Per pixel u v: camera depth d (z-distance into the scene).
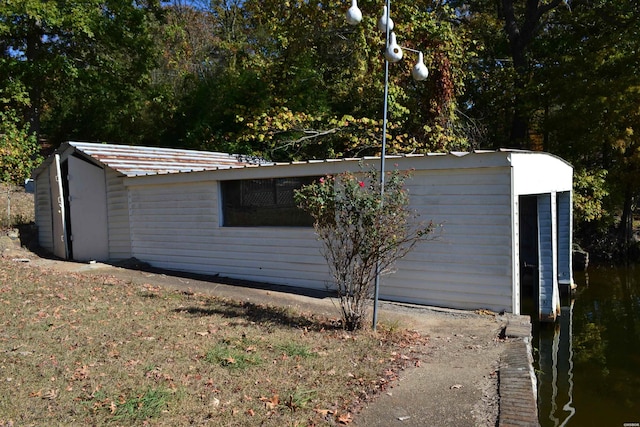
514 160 7.25
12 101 19.94
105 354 5.08
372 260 6.19
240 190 10.16
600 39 17.50
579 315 10.60
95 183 12.56
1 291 7.70
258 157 15.87
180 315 6.80
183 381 4.43
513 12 20.55
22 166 16.02
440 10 17.88
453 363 5.23
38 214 13.93
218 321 6.52
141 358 4.99
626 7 17.09
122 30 21.38
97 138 23.81
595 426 5.61
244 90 18.78
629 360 7.77
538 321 9.48
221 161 14.38
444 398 4.33
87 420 3.70
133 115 22.78
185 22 26.64
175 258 11.26
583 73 17.33
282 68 18.47
